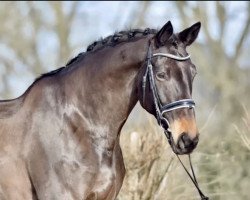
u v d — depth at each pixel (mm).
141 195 12344
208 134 15508
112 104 8742
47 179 8594
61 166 8578
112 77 8719
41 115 8781
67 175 8578
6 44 35125
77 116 8742
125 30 9086
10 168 8711
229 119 22547
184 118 8172
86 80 8812
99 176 8656
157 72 8336
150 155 12289
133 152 12352
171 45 8398
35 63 35281
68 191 8562
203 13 31234
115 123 8781
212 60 30391
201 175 14008
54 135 8672
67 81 8898
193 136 8148
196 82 28375
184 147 8180
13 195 8688
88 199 8648
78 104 8773
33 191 8688
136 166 12328
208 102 25391
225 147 14461
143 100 8539
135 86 8680
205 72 28547
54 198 8570
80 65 8953
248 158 14258
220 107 24703
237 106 24766
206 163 13766
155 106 8352
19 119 8875
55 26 34719
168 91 8250
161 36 8414
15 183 8688
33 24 35188
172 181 12750
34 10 35156
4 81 35531
